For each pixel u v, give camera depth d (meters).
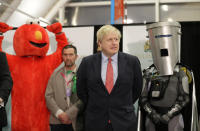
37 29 3.22
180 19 5.65
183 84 2.69
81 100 2.64
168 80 2.76
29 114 3.12
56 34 3.44
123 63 2.38
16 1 4.71
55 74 3.07
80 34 3.74
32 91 3.14
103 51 2.41
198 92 3.39
